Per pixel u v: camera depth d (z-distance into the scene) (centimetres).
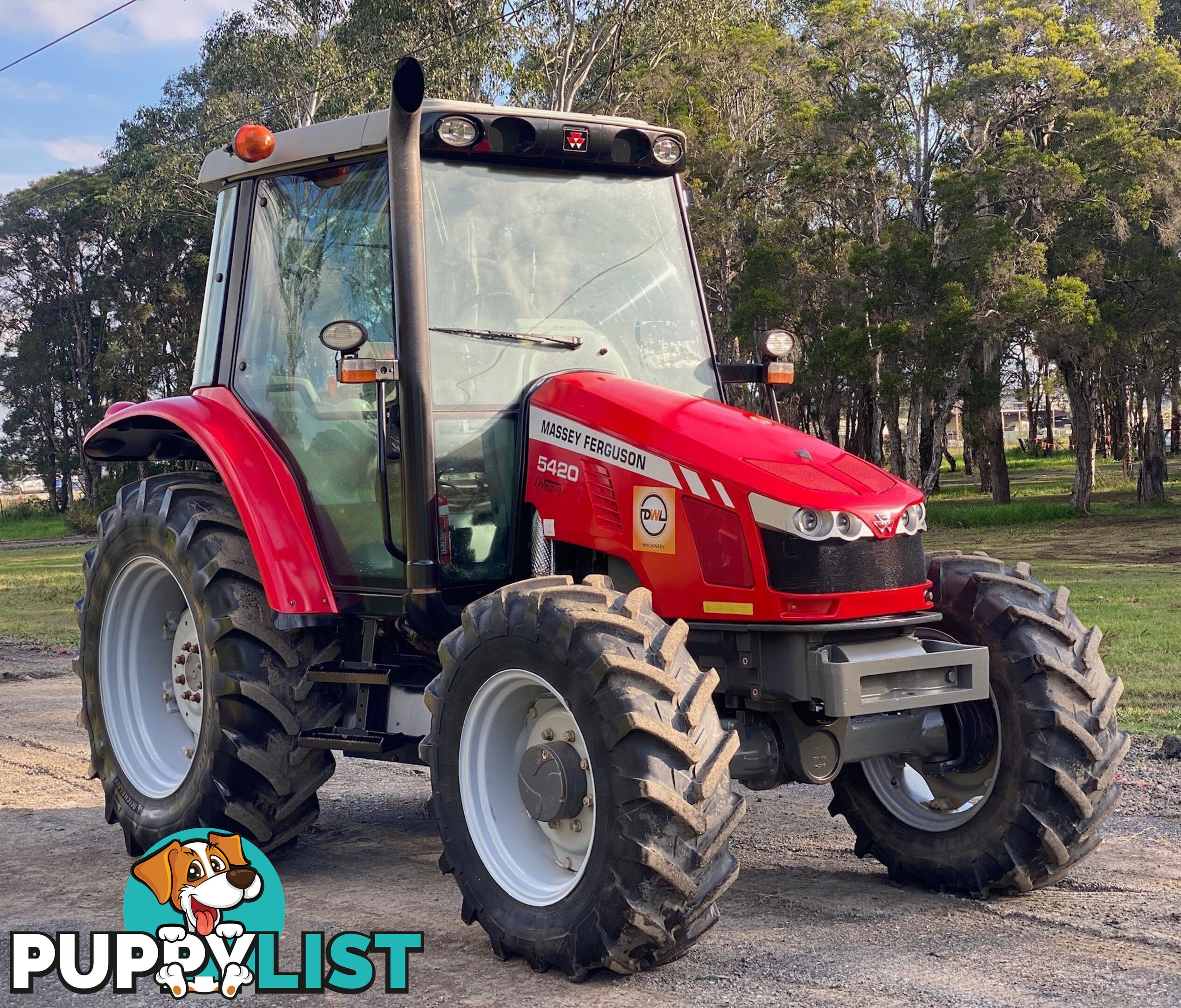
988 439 3716
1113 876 445
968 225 3238
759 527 383
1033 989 337
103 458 568
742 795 357
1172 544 2441
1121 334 3462
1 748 731
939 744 423
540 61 3139
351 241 467
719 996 338
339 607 461
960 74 3806
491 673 378
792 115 3694
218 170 525
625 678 346
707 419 415
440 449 433
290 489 477
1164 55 3638
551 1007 334
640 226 486
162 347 5397
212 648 459
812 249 3584
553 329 459
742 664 392
